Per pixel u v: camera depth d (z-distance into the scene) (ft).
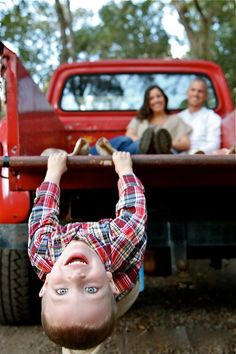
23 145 8.25
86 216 9.14
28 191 8.14
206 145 14.12
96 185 7.84
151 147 10.71
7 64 7.84
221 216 9.05
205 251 9.46
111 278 5.34
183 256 8.50
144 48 59.26
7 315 9.43
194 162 7.08
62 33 37.52
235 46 53.52
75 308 4.84
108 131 15.31
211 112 14.58
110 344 8.73
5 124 8.48
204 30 44.42
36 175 7.75
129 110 15.96
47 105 11.03
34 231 6.28
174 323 9.87
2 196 8.18
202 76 16.07
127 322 9.96
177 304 11.28
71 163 7.03
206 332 9.31
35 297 9.29
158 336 9.12
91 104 15.98
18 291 9.05
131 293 6.62
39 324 9.84
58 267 5.16
